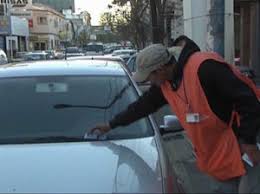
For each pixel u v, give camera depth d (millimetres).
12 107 4645
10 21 69188
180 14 33719
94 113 4559
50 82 4949
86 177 3438
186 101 3664
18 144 4168
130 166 3602
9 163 3697
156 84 3816
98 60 5879
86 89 4840
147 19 42469
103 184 3342
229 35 10164
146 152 3900
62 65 5387
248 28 30875
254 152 3576
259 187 3740
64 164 3650
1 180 3451
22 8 83562
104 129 4211
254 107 3480
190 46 3689
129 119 4148
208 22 10188
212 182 3910
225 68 3533
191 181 5113
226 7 10070
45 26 94375
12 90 4848
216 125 3648
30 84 4930
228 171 3713
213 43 10125
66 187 3318
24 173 3533
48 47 94938
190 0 10430
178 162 5906
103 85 4910
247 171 3693
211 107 3598
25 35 79000
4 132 4371
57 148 3982
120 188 3297
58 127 4406
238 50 34000
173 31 35688
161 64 3678
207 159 3760
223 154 3695
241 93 3479
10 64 5668
